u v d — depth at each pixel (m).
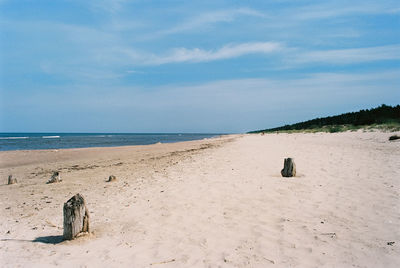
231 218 5.70
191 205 6.71
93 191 8.98
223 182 8.84
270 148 19.69
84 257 4.24
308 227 5.01
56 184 10.45
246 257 4.06
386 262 3.73
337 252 4.07
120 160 18.25
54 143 49.25
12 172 14.59
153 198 7.57
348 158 12.34
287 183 8.25
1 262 4.08
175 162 15.05
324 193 7.05
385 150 14.82
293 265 3.77
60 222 6.16
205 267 3.83
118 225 5.71
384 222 5.05
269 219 5.51
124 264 4.00
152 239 4.90
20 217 6.52
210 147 26.56
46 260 4.14
